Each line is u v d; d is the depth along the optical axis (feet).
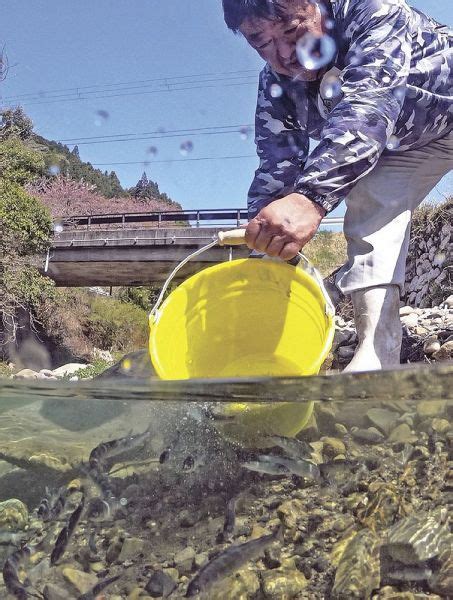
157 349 6.61
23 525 5.16
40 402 7.15
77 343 49.88
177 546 4.75
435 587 4.16
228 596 4.25
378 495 5.02
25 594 4.33
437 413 5.98
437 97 8.14
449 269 27.02
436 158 8.84
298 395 5.82
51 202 64.28
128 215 59.41
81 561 4.68
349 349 13.65
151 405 6.26
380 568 4.38
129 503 5.33
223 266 7.59
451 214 28.37
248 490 5.35
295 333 7.36
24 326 44.78
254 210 9.23
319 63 7.93
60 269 54.34
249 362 7.48
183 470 5.64
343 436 5.79
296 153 9.05
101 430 6.36
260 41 7.88
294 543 4.70
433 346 12.69
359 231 8.56
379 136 7.11
